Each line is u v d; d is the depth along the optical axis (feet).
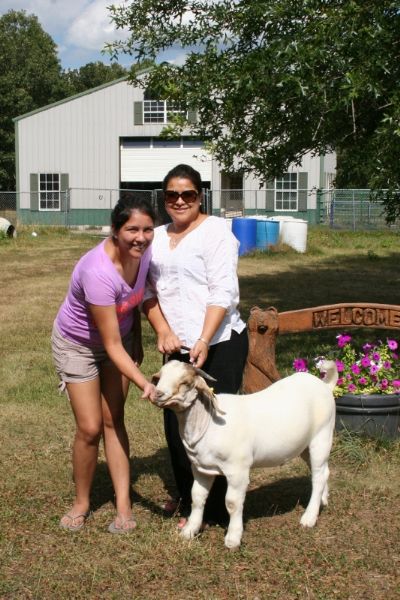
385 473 17.13
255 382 17.24
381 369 19.20
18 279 55.36
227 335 13.73
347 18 22.97
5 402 23.93
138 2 29.84
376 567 12.70
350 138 29.14
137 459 18.62
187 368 12.24
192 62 28.60
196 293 13.47
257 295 47.60
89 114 111.86
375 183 24.54
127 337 14.42
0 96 169.89
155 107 110.01
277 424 13.12
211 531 14.14
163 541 13.62
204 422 12.57
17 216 113.50
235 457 12.67
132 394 24.38
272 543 13.64
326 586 12.04
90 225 113.70
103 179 112.98
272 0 25.54
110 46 30.14
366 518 14.79
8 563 13.03
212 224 13.51
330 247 83.92
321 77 23.34
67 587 12.16
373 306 18.25
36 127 113.19
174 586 12.14
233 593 11.86
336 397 18.72
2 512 15.25
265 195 107.86
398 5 23.24
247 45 28.68
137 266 13.28
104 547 13.61
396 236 94.38
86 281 12.89
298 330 18.10
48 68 200.13
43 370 28.12
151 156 112.47
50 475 17.51
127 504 14.51
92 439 14.08
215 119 30.40
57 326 13.84
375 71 22.77
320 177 105.19
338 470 17.42
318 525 14.42
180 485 14.78
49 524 14.70
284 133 29.09
